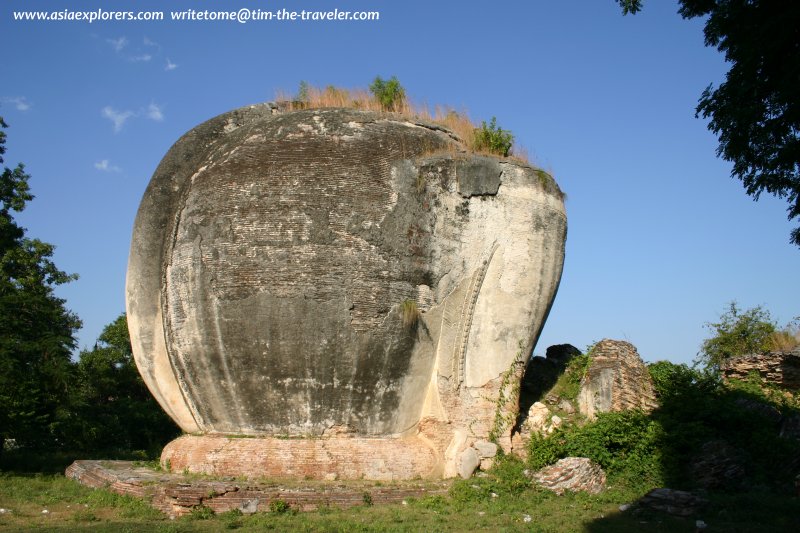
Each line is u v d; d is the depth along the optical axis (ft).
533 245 42.50
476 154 42.29
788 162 31.24
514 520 31.09
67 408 57.77
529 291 42.32
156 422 80.18
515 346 42.09
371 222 37.73
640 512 32.48
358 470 36.96
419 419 40.06
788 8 28.91
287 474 36.50
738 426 41.39
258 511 32.50
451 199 40.57
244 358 37.40
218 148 41.63
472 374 41.14
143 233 42.39
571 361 50.19
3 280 60.85
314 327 36.73
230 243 37.73
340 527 29.01
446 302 40.01
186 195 40.50
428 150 41.01
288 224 37.29
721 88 32.58
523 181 42.73
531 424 43.98
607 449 39.37
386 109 45.14
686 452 39.01
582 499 35.53
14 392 49.47
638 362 45.60
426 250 39.17
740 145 32.71
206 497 32.60
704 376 48.73
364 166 38.68
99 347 91.76
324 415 37.65
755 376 54.54
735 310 88.74
